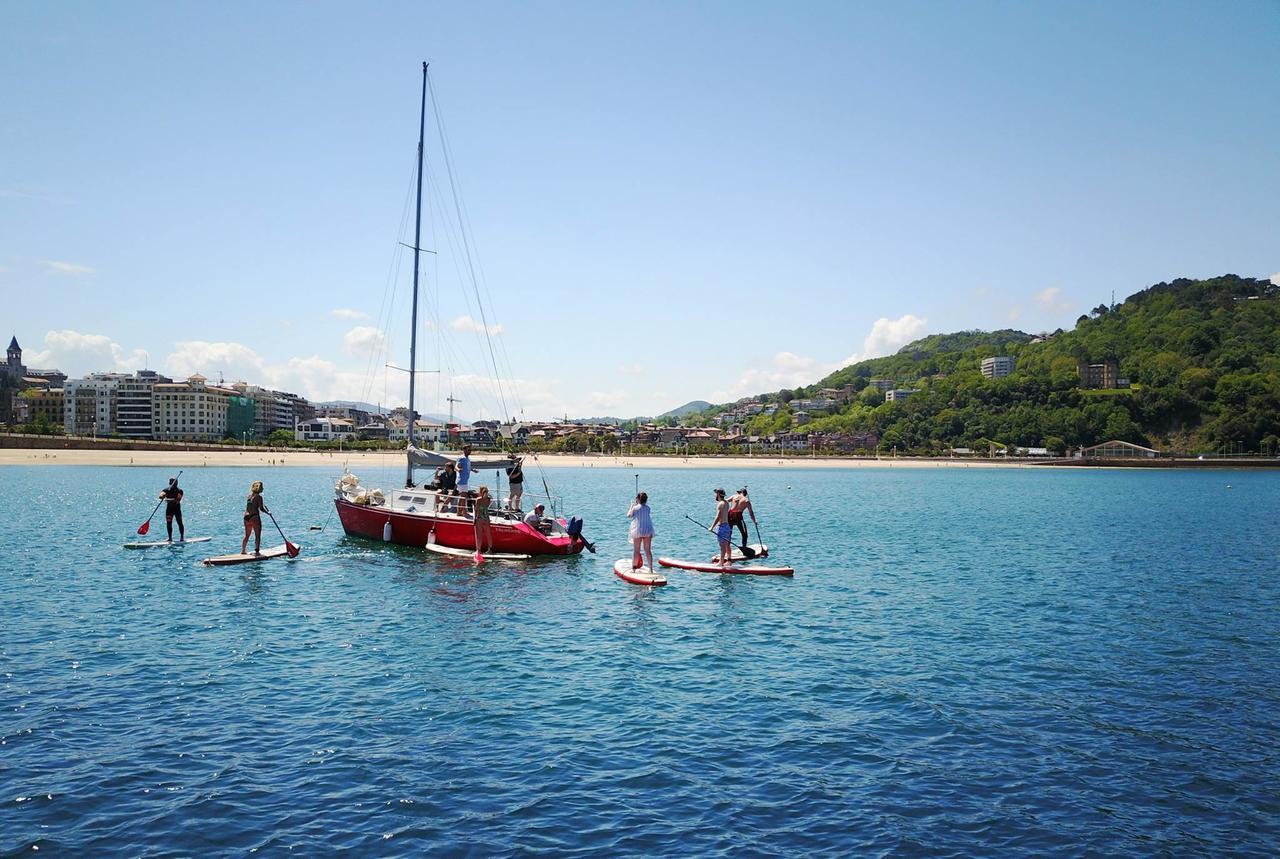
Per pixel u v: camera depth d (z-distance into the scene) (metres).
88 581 25.06
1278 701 14.88
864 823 10.03
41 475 88.25
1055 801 10.70
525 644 18.48
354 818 9.88
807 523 50.03
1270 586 27.33
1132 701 14.86
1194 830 9.92
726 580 27.16
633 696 14.85
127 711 13.52
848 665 17.14
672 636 19.45
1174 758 12.17
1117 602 24.28
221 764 11.41
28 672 15.62
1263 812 10.41
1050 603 24.05
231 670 16.02
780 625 20.75
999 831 9.86
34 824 9.55
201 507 52.38
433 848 9.20
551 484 100.75
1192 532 46.22
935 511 61.94
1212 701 14.86
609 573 27.89
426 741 12.45
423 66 36.47
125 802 10.18
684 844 9.43
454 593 24.11
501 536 29.77
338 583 25.39
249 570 27.42
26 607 21.28
